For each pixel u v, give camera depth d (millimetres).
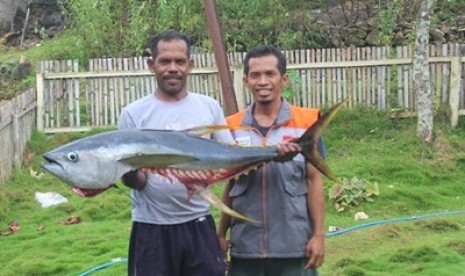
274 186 4348
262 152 4035
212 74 11500
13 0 16625
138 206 4332
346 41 13117
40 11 16562
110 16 13273
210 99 4457
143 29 12938
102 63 11578
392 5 12750
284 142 4070
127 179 4062
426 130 10742
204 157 3961
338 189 9148
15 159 10242
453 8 13797
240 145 4039
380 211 8938
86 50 13312
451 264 6676
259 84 4359
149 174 4227
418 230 7859
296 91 11414
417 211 8953
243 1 12703
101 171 3793
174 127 4297
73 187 3805
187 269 4352
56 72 11523
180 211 4285
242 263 4438
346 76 11422
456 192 9664
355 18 13414
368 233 7816
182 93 4371
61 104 11570
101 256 7402
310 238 4402
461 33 13203
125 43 13195
